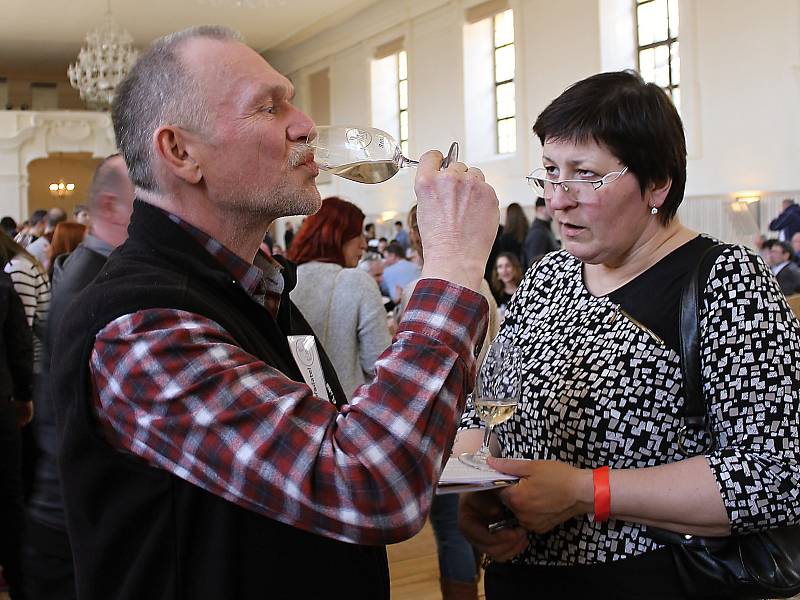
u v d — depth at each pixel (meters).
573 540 1.33
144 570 0.92
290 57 19.81
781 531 1.25
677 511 1.20
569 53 11.80
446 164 1.06
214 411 0.88
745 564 1.22
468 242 0.99
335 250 2.77
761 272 1.25
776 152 9.03
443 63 14.46
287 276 1.26
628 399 1.29
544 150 1.34
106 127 20.58
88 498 0.95
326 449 0.89
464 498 1.43
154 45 1.05
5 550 2.63
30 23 18.22
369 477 0.88
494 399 1.33
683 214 10.07
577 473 1.25
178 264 1.00
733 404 1.21
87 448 0.94
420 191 1.00
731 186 9.52
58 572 1.86
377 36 16.39
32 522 1.88
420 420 0.90
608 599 1.29
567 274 1.49
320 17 17.22
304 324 1.35
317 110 18.89
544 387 1.37
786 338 1.21
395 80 16.75
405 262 7.26
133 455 0.93
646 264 1.35
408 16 15.20
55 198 24.70
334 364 2.66
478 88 14.04
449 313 0.94
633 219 1.31
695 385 1.25
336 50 17.81
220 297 1.01
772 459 1.17
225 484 0.89
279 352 1.08
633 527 1.29
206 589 0.92
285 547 0.96
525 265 7.58
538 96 12.43
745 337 1.21
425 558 3.63
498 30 13.91
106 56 14.66
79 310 0.95
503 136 13.89
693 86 9.86
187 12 17.27
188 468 0.90
